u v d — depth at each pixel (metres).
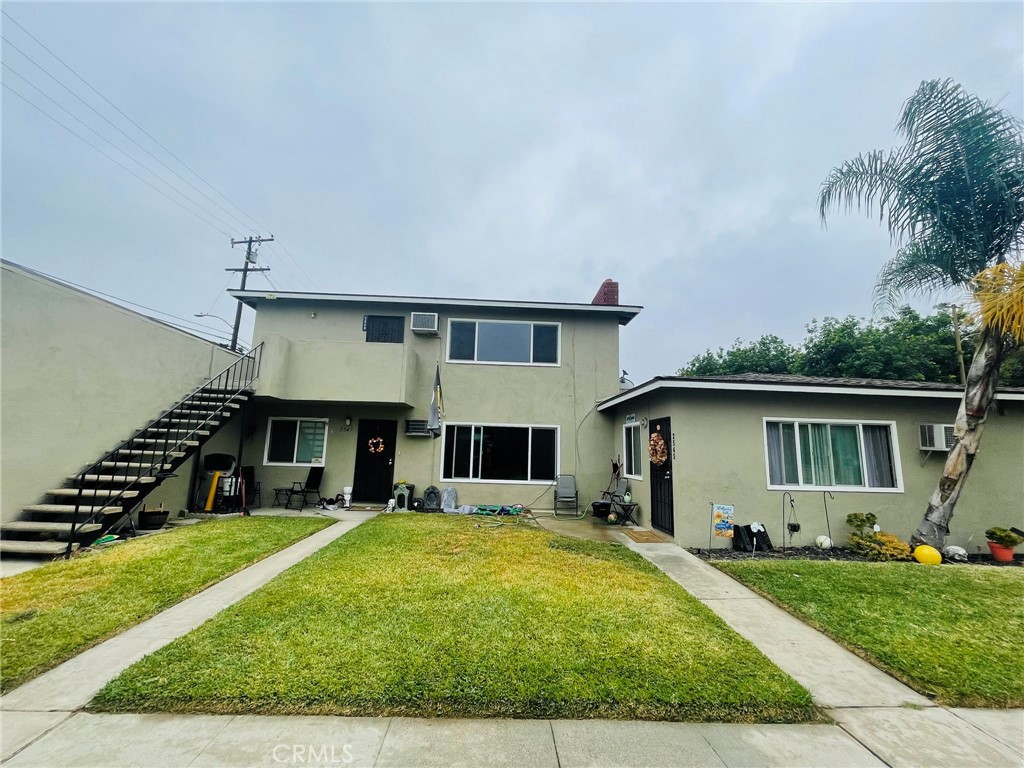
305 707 2.79
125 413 8.38
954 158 7.40
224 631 3.77
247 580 5.26
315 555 6.27
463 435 12.01
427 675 3.15
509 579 5.39
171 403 9.45
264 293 11.91
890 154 7.89
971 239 7.49
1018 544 7.55
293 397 10.71
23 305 6.80
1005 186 7.16
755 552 7.51
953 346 18.00
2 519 6.45
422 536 7.69
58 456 7.22
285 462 11.79
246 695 2.88
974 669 3.61
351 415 11.95
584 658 3.49
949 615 4.71
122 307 8.38
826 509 8.09
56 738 2.49
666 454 8.50
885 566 6.63
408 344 11.68
